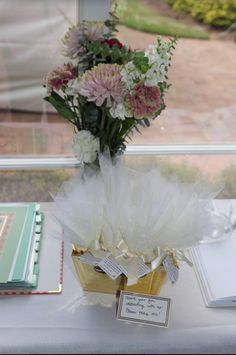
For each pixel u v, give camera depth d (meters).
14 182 1.33
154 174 0.78
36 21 1.26
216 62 1.50
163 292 0.87
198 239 0.74
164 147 1.42
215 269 0.90
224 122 1.57
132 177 0.77
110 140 0.94
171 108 1.54
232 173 1.33
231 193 1.24
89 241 0.75
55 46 1.30
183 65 1.48
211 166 1.38
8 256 0.92
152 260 0.75
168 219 0.72
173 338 0.76
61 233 0.86
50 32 1.28
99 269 0.77
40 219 1.07
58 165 1.38
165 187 0.75
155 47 0.83
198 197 0.76
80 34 0.88
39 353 0.74
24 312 0.81
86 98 0.84
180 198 0.74
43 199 1.28
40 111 1.42
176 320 0.80
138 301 0.77
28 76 1.36
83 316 0.80
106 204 0.73
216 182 0.87
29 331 0.77
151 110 0.81
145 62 0.79
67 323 0.79
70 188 0.81
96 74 0.81
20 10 1.25
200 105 1.55
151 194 0.73
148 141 1.44
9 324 0.78
